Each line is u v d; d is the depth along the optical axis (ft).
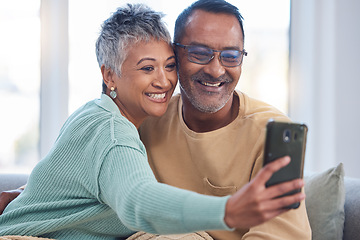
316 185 6.24
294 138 2.97
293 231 4.77
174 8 9.80
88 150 4.09
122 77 4.82
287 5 10.72
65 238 4.47
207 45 5.03
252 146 5.14
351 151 10.64
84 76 9.86
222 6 5.09
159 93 4.90
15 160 9.90
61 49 9.66
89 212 4.21
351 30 10.59
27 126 9.89
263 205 2.74
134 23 4.72
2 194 5.55
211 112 5.22
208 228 2.94
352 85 10.62
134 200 3.27
